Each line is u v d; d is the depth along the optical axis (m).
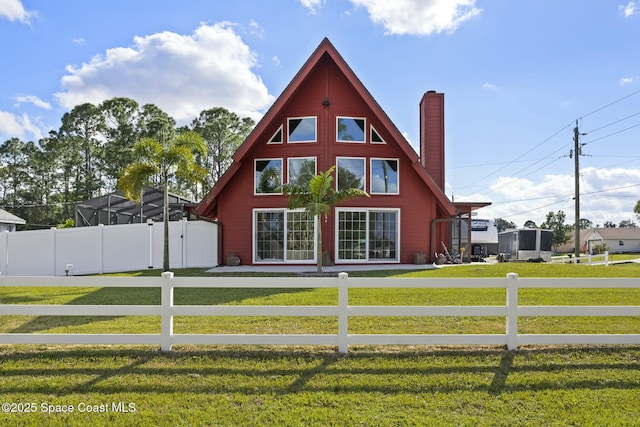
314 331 6.88
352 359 5.61
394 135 16.98
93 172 48.44
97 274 17.16
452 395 4.63
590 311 5.93
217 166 45.50
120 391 4.72
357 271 14.98
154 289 11.50
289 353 5.80
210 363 5.46
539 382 4.94
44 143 48.03
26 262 17.45
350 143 17.55
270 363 5.48
